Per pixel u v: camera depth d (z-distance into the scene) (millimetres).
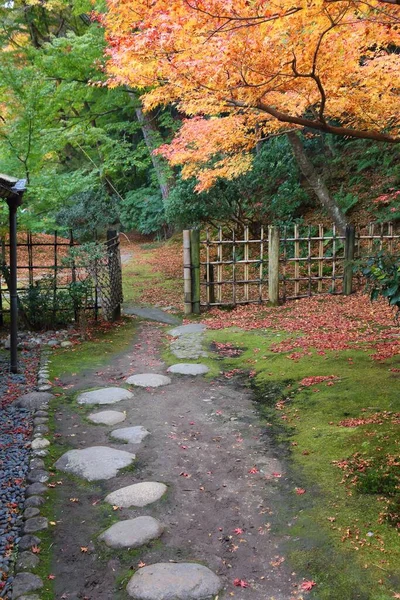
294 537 2758
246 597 2357
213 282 8844
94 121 18234
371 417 3998
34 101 8367
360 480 3176
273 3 3508
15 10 15047
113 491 3268
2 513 3041
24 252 16031
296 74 4152
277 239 8805
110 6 4211
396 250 8977
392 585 2340
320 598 2318
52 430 4203
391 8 4293
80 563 2617
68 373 5672
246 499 3170
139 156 16531
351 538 2678
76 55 12711
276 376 5277
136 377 5438
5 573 2533
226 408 4660
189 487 3324
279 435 4016
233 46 3879
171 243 17625
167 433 4141
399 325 6672
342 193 12406
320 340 6371
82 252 7629
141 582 2420
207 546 2738
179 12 3641
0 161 8430
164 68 4434
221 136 7383
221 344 6664
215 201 11836
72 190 8922
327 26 4055
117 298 8305
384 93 5922
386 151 12305
